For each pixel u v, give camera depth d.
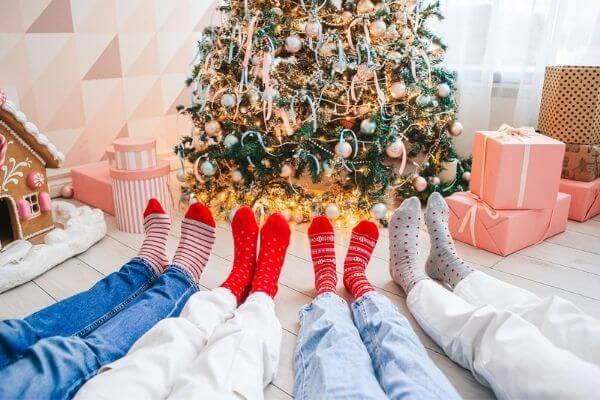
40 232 1.62
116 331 0.95
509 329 0.91
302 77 1.74
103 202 2.00
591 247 1.70
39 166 1.58
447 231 1.39
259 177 1.79
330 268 1.33
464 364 1.03
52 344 0.82
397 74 1.76
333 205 1.76
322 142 1.75
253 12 1.69
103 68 2.29
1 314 1.25
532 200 1.61
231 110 1.79
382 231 1.83
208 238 1.32
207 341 0.92
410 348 0.91
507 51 2.32
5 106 1.37
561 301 0.99
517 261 1.59
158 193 1.79
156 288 1.11
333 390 0.79
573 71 1.85
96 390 0.74
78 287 1.40
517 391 0.82
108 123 2.37
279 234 1.36
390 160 2.15
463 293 1.19
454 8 2.33
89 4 2.16
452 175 2.11
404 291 1.39
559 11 2.05
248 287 1.31
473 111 2.39
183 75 2.63
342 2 1.69
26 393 0.73
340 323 1.00
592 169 1.92
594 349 0.88
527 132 1.67
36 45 2.04
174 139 2.69
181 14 2.54
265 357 0.94
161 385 0.79
